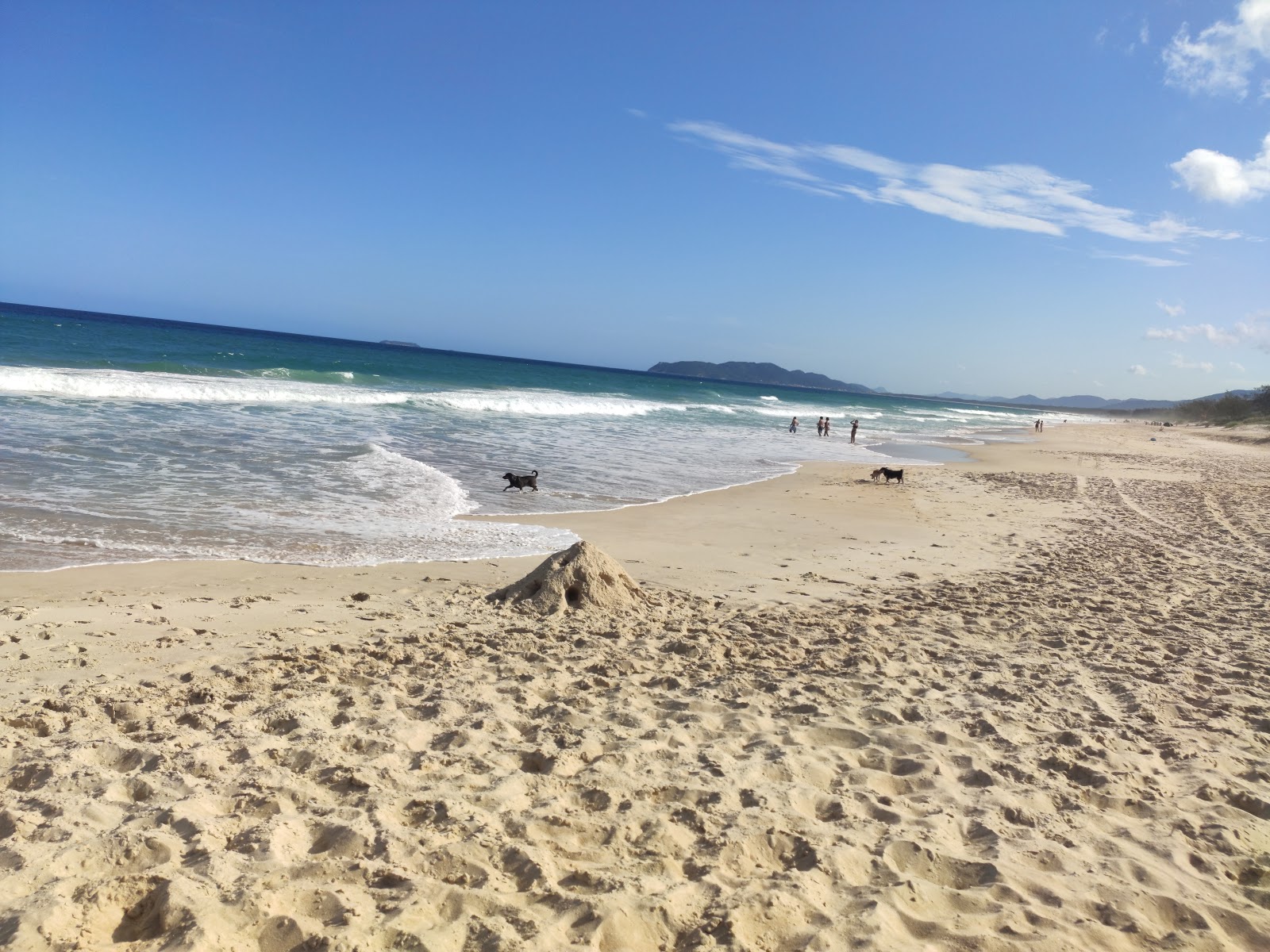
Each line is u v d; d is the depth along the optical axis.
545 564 8.20
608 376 128.50
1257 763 4.99
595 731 4.88
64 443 14.73
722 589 9.30
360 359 72.31
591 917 3.02
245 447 16.45
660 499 16.11
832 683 5.99
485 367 89.38
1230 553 13.16
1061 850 3.82
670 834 3.72
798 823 3.91
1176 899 3.47
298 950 2.78
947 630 7.82
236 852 3.31
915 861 3.65
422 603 7.89
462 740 4.62
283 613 7.29
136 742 4.35
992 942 3.06
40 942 2.70
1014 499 19.67
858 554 12.03
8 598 7.13
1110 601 9.46
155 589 7.81
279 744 4.38
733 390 117.12
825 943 2.98
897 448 35.28
